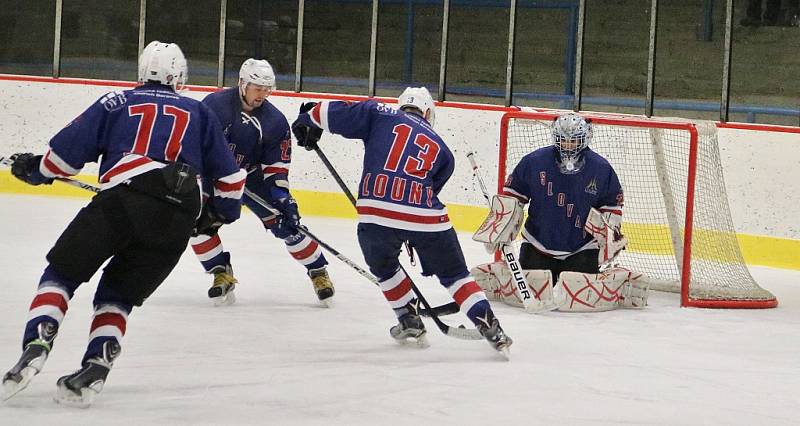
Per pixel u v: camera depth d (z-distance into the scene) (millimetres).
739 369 10461
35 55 27016
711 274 15195
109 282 7969
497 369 9906
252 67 11930
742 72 26078
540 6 26234
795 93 25766
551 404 8742
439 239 10172
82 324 11094
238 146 12117
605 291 13273
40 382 8594
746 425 8422
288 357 10047
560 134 13242
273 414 8062
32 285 13164
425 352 10539
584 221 13711
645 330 12289
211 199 8695
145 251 7977
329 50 26828
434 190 10586
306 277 14891
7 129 22984
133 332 10836
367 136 10617
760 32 25984
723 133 18922
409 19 26594
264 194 12477
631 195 18641
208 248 12414
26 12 26906
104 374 7797
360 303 13117
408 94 10875
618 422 8305
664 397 9180
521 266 14055
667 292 15086
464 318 12508
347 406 8383
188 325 11344
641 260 17500
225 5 24156
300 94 22422
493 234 12297
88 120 8102
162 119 8164
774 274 17688
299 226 11547
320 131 10984
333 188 21781
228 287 12531
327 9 26766
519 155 17297
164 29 26766
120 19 26766
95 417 7699
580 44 22500
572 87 26094
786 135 18453
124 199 7852
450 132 21172
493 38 26391
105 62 26906
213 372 9297
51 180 8438
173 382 8867
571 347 11102
